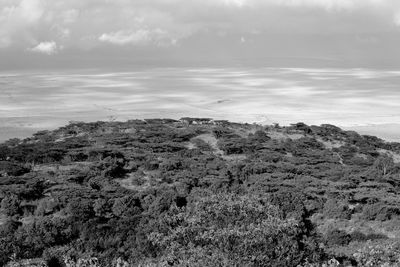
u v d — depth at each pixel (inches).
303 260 872.9
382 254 912.3
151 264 847.7
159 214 1221.7
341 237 1157.1
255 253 786.8
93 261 898.1
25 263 957.2
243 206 908.6
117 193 1413.6
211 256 763.4
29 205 1306.6
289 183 1558.8
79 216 1200.8
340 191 1480.1
